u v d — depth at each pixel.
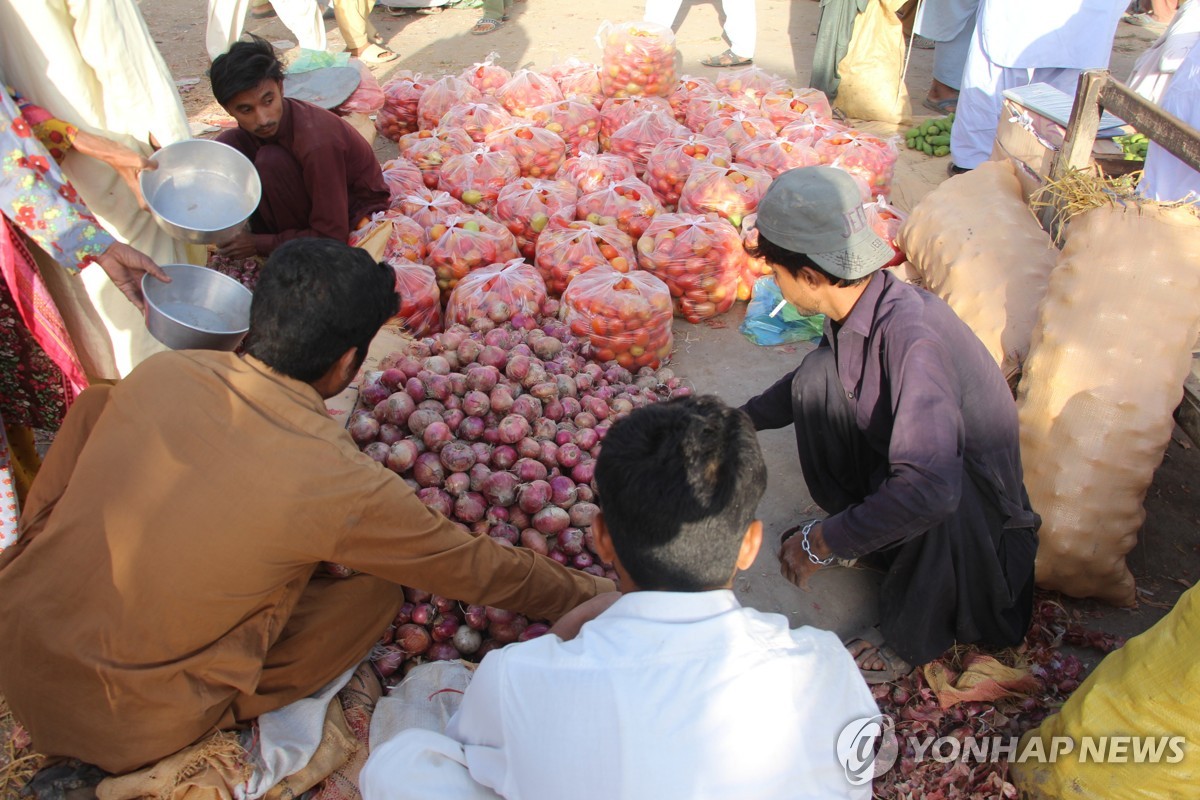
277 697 1.98
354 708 2.12
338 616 2.08
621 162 4.90
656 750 1.23
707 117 5.61
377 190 4.19
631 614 1.35
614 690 1.26
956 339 2.21
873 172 4.89
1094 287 2.67
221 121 6.40
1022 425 2.75
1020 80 5.27
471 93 5.86
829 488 2.75
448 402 2.81
